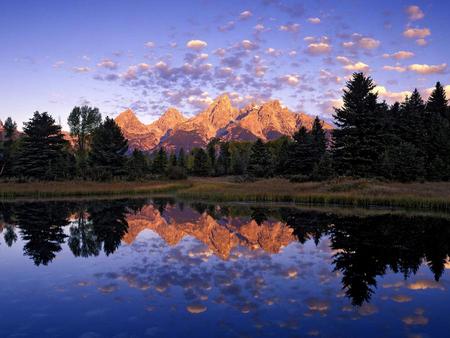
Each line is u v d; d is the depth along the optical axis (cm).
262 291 1034
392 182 4741
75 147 9500
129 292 1023
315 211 3147
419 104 6962
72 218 2692
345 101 5566
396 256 1478
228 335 759
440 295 1010
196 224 2402
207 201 4316
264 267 1300
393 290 1053
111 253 1528
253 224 2389
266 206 3694
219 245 1705
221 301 952
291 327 799
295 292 1029
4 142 7869
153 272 1230
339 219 2586
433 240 1802
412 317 858
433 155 5750
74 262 1373
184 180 8156
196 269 1268
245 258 1440
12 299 973
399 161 4831
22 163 6606
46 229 2197
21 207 3484
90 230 2156
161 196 5119
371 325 811
